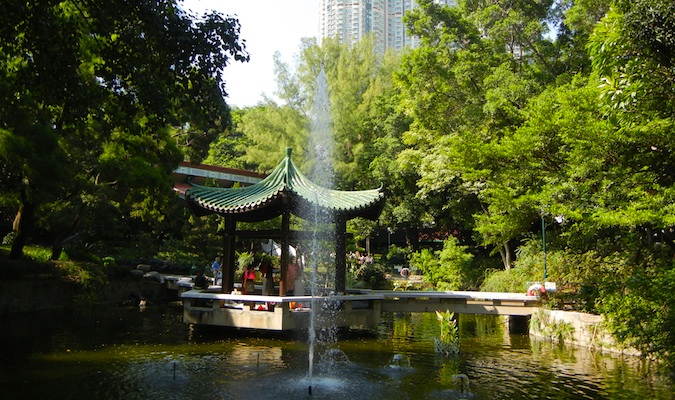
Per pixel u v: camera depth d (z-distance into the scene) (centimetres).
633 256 1462
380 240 4350
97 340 1298
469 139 1555
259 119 3850
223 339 1341
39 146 1492
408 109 2703
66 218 2278
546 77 2245
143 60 1066
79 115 1088
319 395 840
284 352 1183
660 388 918
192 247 3152
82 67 1512
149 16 975
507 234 1717
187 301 1450
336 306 1433
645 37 788
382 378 962
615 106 847
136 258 2967
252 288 1592
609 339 1263
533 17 2327
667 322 991
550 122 1292
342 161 3466
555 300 1524
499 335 1541
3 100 1319
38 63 997
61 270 1995
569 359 1166
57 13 1104
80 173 1886
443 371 1033
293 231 1423
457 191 2730
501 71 2117
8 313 1714
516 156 1412
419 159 2672
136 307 2136
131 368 999
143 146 2019
